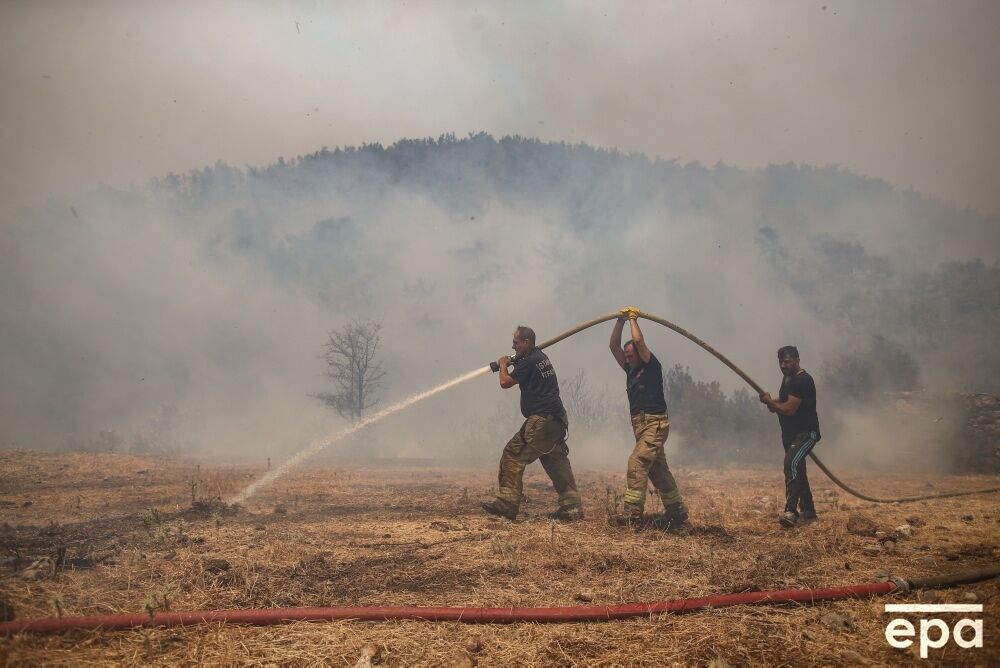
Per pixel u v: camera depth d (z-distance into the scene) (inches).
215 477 430.9
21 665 128.7
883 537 243.1
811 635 148.5
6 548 209.9
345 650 139.6
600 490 385.7
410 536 242.1
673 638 148.1
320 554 210.1
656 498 354.3
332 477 452.8
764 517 295.0
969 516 292.4
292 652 138.5
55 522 267.9
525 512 307.6
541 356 292.7
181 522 246.4
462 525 264.4
